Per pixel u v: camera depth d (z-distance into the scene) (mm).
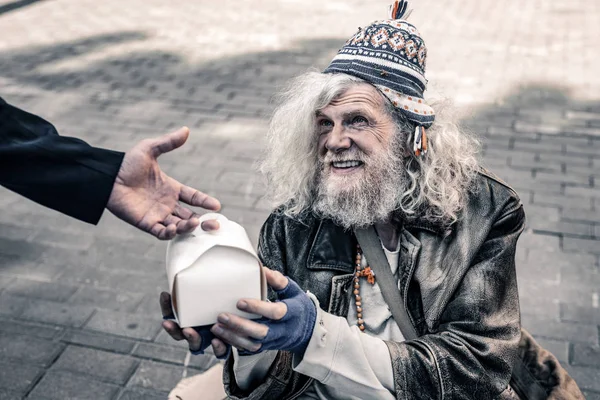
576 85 6605
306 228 1825
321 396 1751
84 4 9984
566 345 3191
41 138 1327
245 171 4871
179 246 1348
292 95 1821
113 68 7148
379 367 1559
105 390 2965
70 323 3357
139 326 3348
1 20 9062
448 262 1711
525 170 4867
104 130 5609
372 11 9562
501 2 10133
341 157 1712
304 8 9773
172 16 9320
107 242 4039
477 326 1654
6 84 6609
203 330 1372
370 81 1666
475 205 1755
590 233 4086
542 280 3648
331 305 1747
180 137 1346
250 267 1319
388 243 1781
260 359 1685
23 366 3082
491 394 1632
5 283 3643
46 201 1326
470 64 7195
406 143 1725
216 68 7164
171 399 1929
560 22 8969
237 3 10039
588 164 4977
